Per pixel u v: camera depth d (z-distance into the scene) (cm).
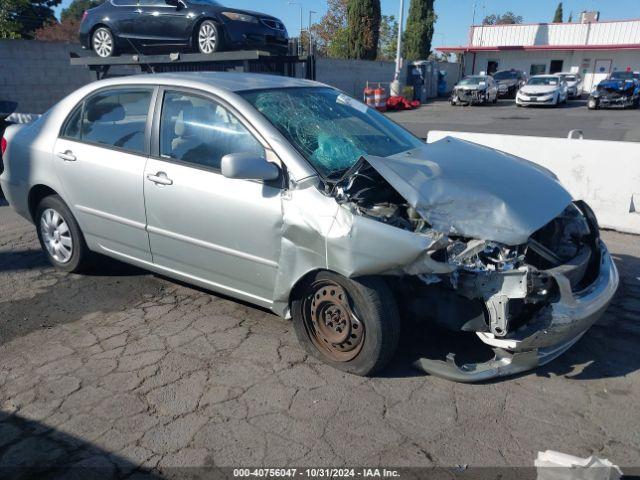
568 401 317
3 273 505
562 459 252
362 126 413
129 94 423
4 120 880
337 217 314
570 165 656
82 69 1709
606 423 298
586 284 336
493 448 279
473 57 4419
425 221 315
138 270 511
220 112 375
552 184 361
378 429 293
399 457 273
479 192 321
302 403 315
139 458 273
